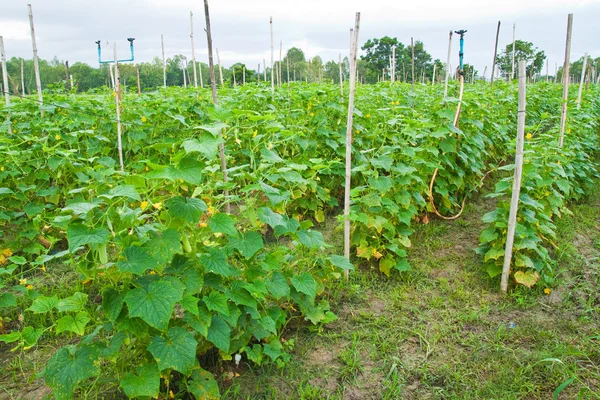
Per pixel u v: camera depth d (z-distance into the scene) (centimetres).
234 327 292
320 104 626
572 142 677
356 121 643
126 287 243
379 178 434
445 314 379
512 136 896
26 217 492
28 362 312
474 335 351
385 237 443
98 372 229
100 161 504
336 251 482
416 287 423
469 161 626
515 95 1034
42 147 521
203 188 295
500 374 307
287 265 355
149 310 220
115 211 248
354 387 297
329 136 615
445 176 570
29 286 352
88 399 265
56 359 228
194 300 244
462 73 577
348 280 427
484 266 446
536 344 340
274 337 319
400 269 427
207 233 300
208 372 270
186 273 255
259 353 301
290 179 345
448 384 301
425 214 557
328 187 585
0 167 489
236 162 607
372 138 611
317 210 553
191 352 234
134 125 650
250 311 291
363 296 405
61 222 238
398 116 524
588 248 505
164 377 259
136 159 638
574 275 443
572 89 1541
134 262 225
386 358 323
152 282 233
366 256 436
